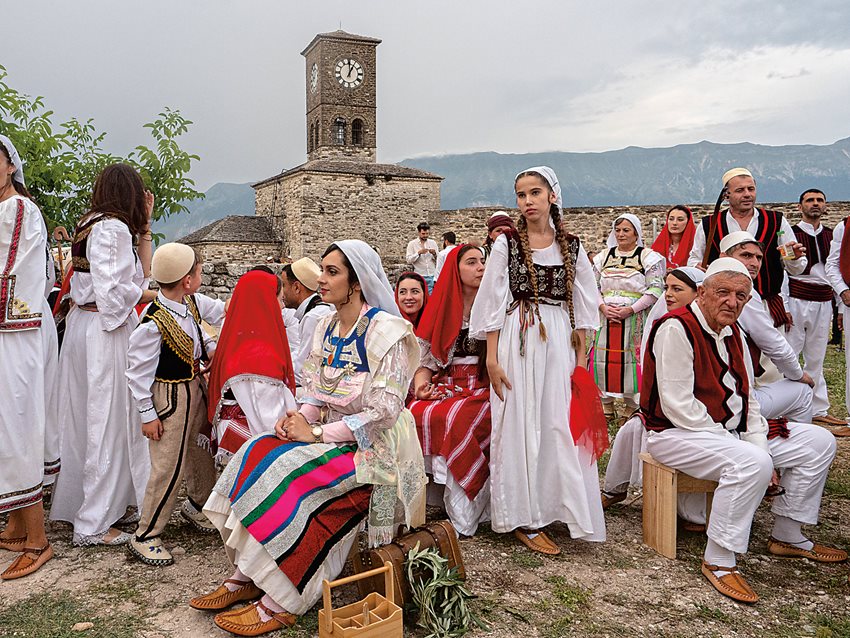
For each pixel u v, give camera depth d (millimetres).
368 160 43125
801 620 3441
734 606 3553
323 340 3588
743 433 4035
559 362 4172
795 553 4137
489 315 4129
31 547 3809
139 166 7742
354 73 42531
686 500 4492
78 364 4113
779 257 5730
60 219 7617
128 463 4133
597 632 3268
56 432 4148
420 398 4715
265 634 3154
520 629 3271
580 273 4277
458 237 27594
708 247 5645
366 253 3445
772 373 4797
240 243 36594
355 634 2881
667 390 3979
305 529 3160
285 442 3316
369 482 3287
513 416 4133
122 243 3990
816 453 4031
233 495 3209
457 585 3281
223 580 3689
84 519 4035
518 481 4137
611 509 4934
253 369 3777
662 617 3420
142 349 3779
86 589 3559
